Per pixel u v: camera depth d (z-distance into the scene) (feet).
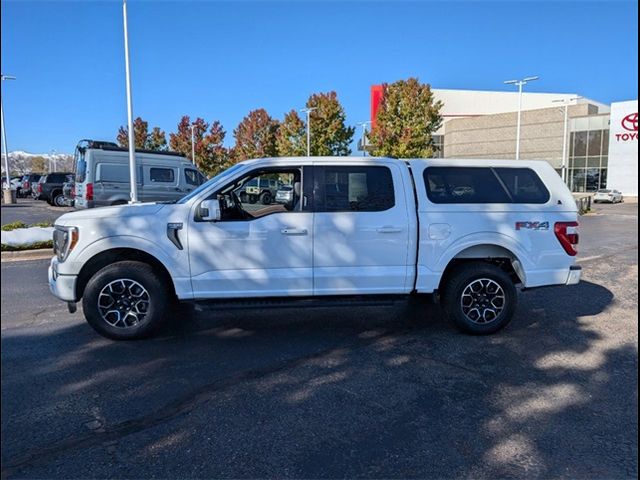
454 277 17.24
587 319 19.65
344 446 10.05
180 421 11.09
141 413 11.46
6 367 14.23
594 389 12.89
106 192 51.70
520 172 18.02
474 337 17.33
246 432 10.60
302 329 18.12
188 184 56.59
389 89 110.32
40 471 9.15
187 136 142.31
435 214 16.97
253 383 13.20
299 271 16.43
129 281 16.19
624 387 13.01
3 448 9.93
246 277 16.24
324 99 124.67
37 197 89.25
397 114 110.73
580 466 9.36
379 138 110.83
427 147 110.22
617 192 140.67
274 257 16.30
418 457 9.65
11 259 34.58
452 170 17.58
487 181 17.71
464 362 14.87
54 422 11.01
